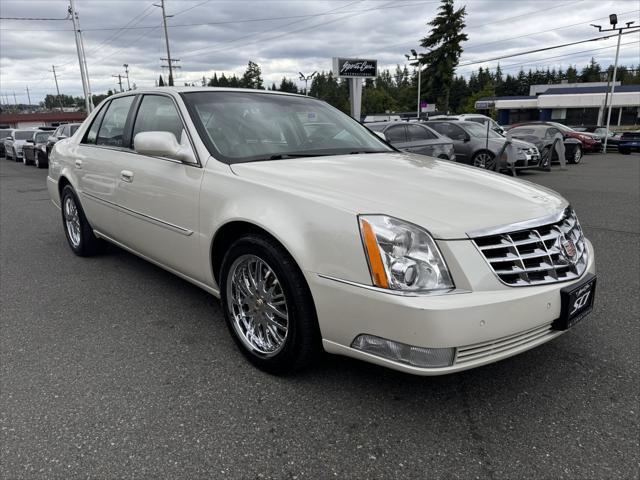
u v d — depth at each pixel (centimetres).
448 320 198
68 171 463
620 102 4119
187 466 201
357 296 213
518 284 216
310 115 373
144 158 347
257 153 309
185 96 338
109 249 520
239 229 275
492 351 214
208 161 295
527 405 242
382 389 255
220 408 240
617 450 209
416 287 204
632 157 2084
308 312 238
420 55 5106
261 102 361
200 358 289
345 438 218
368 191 241
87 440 217
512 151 1162
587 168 1519
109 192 389
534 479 194
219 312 356
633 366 277
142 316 349
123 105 405
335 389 255
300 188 248
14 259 490
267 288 263
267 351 270
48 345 305
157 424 228
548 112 4591
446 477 195
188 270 317
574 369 275
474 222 217
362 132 390
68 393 252
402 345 206
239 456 207
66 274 441
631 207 782
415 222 211
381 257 207
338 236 219
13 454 207
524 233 226
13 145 2089
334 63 2070
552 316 225
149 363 283
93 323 338
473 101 6456
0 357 290
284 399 247
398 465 202
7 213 759
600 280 420
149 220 341
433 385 259
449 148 1117
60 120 6669
